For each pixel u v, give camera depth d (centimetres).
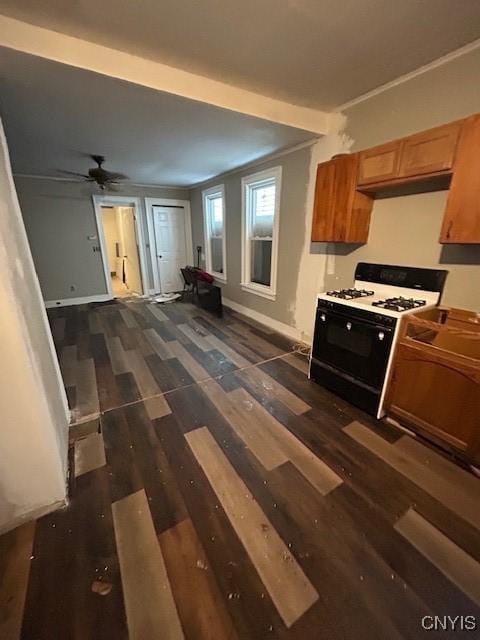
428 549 127
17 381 122
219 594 111
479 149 158
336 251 298
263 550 126
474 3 141
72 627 102
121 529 135
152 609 107
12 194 173
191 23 154
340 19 152
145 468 171
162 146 318
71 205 517
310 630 101
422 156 186
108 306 541
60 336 384
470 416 162
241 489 156
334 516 141
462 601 109
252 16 149
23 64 164
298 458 178
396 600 109
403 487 157
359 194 241
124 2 139
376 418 215
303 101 250
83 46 167
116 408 229
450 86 188
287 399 240
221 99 219
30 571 118
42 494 140
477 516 142
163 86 195
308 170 311
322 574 117
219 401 238
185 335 390
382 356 202
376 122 235
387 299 228
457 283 202
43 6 140
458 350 188
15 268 140
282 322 397
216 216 557
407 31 162
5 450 126
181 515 142
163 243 625
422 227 218
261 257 442
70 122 249
